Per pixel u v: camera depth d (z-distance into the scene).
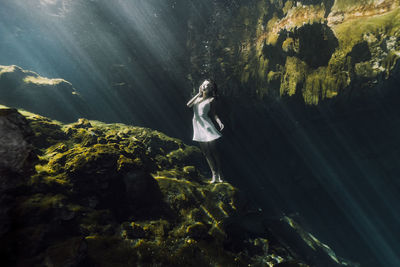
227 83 7.16
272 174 8.67
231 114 7.73
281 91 5.90
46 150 3.94
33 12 9.27
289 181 8.53
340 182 8.12
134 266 2.71
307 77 5.45
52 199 2.84
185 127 9.29
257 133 7.99
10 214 2.34
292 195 8.47
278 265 3.57
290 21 5.72
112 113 9.23
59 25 9.33
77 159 3.45
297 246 4.43
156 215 3.60
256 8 6.82
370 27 4.59
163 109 9.16
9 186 2.10
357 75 4.75
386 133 6.57
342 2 5.11
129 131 5.69
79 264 2.33
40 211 2.62
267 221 4.64
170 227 3.48
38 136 4.08
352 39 4.79
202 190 4.40
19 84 5.76
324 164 7.96
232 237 3.73
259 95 6.46
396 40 4.26
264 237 4.05
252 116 7.61
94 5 9.04
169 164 5.07
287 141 8.14
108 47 9.13
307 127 7.14
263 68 6.24
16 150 2.02
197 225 3.51
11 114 1.99
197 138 4.60
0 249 2.15
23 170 2.12
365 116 6.27
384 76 4.50
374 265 8.11
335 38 5.07
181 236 3.36
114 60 9.12
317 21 5.15
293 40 5.51
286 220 5.29
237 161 8.47
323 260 4.68
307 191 8.48
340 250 8.07
